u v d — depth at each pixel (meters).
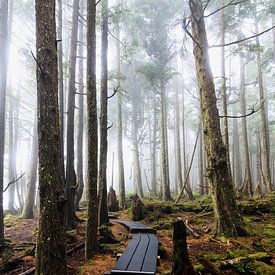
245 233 8.75
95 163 7.66
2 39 9.19
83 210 15.81
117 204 17.22
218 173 9.23
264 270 5.55
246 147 21.69
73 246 8.44
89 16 8.03
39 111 5.09
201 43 9.83
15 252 8.47
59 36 12.76
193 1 10.04
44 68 5.10
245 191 20.69
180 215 13.56
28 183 16.00
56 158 5.05
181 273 4.79
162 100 20.75
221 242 8.25
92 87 7.82
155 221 12.54
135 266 5.70
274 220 11.65
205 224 11.02
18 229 12.09
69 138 11.32
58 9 14.72
